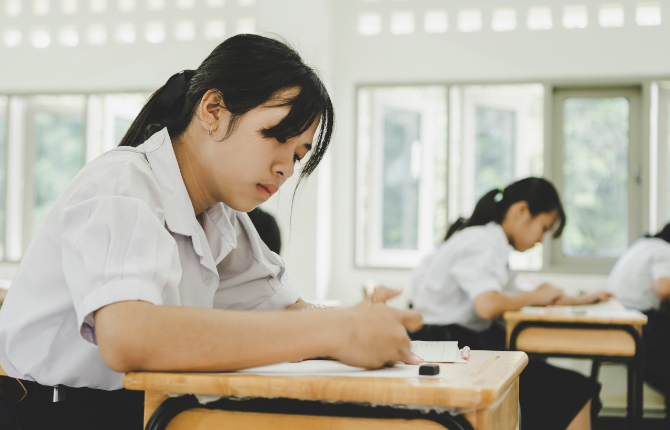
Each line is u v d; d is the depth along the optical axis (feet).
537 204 7.91
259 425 2.46
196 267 3.24
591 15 15.02
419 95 16.28
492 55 15.40
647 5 14.83
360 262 16.20
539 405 6.24
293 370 2.66
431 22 15.70
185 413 2.53
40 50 16.81
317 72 3.19
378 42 15.83
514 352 3.28
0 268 17.28
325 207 15.25
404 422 2.30
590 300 8.60
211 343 2.41
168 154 3.15
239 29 15.90
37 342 2.90
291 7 14.89
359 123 16.21
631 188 15.15
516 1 15.29
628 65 14.87
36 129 17.44
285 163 3.10
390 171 16.34
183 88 3.36
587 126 15.38
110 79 16.49
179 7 16.17
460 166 15.88
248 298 4.09
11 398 3.02
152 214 2.74
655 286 10.93
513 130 15.98
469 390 2.17
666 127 15.10
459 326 7.58
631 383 7.38
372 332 2.59
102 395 3.05
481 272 7.48
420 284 8.66
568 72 15.08
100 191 2.78
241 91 2.97
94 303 2.45
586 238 15.31
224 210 3.72
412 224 16.39
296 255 14.25
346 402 2.34
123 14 16.43
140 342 2.37
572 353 7.28
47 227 2.87
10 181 17.49
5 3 16.96
